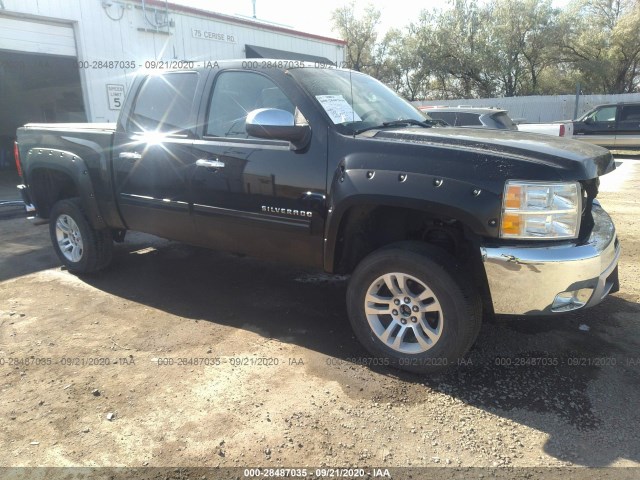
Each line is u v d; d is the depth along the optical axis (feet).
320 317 13.08
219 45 43.19
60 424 8.88
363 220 10.78
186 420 8.95
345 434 8.55
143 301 14.20
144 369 10.61
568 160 8.98
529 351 11.16
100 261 15.85
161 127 13.26
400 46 113.50
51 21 32.99
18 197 31.86
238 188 11.77
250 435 8.54
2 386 10.02
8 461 7.98
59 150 15.39
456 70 108.17
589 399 9.40
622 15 104.27
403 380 10.12
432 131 11.05
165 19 38.47
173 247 19.35
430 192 9.20
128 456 8.09
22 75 46.21
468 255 10.31
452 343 9.62
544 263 8.80
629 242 19.42
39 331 12.39
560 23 100.48
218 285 15.39
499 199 8.84
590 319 12.63
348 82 12.67
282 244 11.59
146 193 13.70
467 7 105.60
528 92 109.81
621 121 57.00
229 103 12.19
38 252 19.12
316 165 10.64
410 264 9.69
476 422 8.82
